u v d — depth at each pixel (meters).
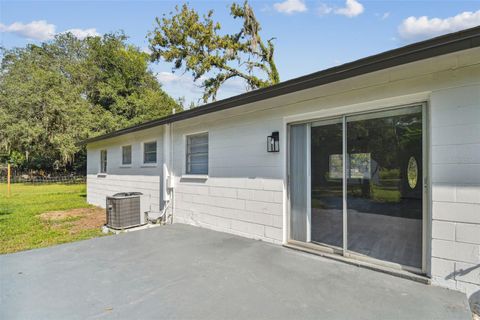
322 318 2.28
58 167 23.78
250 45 14.25
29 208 9.64
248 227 4.95
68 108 18.33
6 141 17.44
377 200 3.39
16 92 17.81
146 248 4.35
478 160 2.62
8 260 3.84
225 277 3.16
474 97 2.65
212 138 5.71
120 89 21.62
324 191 3.95
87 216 8.16
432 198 2.86
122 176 9.06
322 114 3.94
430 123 2.92
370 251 3.45
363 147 3.53
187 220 6.35
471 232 2.64
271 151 4.54
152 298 2.69
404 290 2.75
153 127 7.08
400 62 2.66
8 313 2.43
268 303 2.54
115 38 23.73
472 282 2.62
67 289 2.91
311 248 4.07
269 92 3.85
